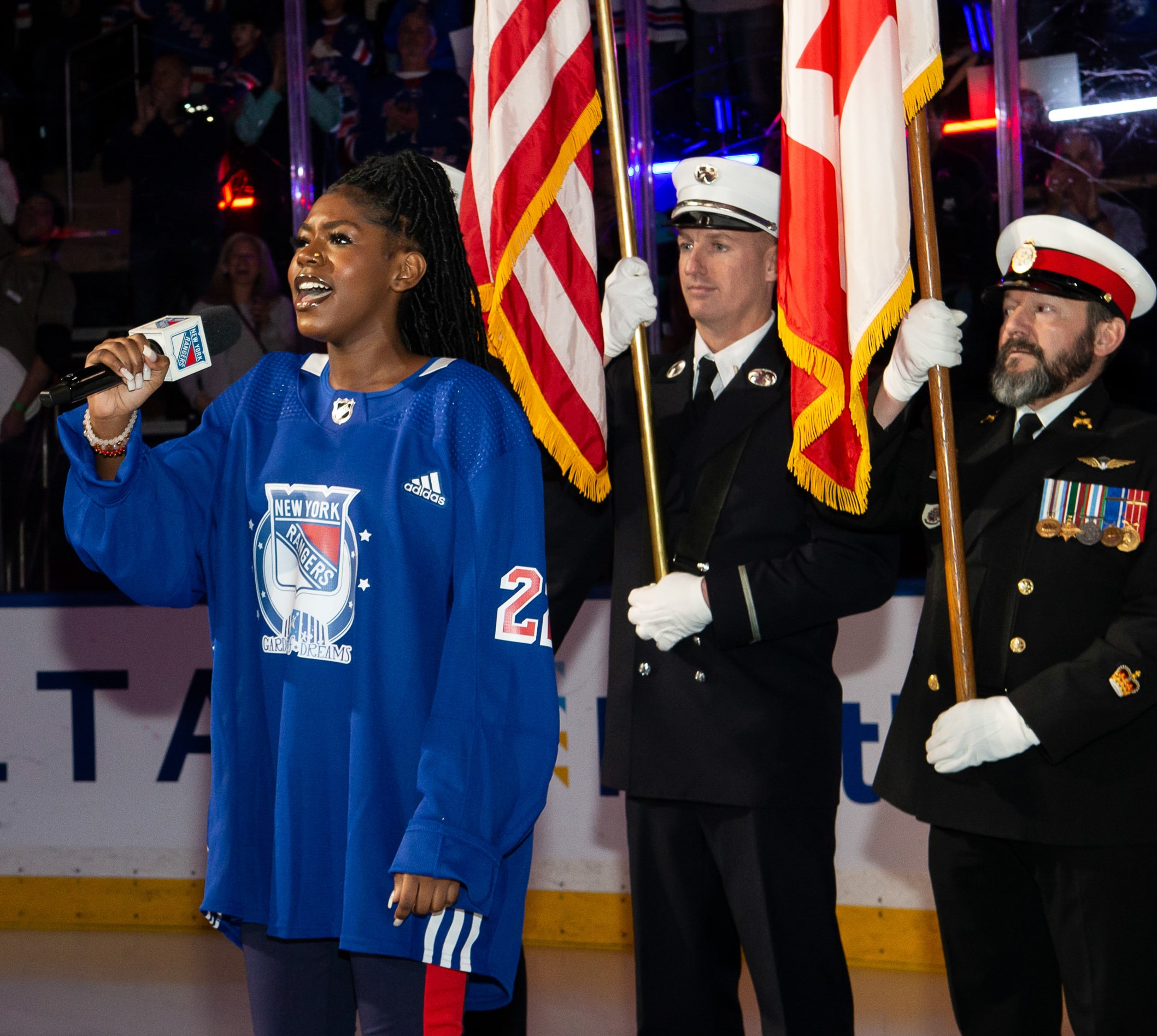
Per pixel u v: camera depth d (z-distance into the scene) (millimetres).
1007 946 3547
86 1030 5133
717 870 3768
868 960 5785
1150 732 3385
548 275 3906
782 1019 3533
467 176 4148
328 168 8359
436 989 2338
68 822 6648
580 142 3965
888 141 3539
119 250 8359
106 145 8383
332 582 2354
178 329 2404
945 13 7359
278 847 2334
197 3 8328
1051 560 3482
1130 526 3428
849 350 3576
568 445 3842
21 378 8188
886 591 3705
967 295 7379
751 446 3779
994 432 3775
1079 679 3291
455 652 2312
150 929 6559
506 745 2307
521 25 3906
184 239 8344
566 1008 5270
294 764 2340
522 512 2396
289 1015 2406
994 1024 3553
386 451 2383
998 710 3352
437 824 2197
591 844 6125
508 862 2402
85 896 6617
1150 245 7188
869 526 3621
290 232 8320
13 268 8359
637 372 3830
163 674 6547
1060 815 3336
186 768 6535
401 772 2322
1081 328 3570
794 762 3600
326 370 2553
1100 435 3568
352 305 2445
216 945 6266
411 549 2354
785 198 3619
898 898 5758
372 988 2346
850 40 3588
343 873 2328
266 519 2432
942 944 3670
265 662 2420
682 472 3881
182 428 8164
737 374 3885
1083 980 3359
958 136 7359
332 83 8297
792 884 3568
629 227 4012
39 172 8398
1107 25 7113
